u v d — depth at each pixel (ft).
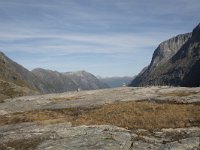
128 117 142.92
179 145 95.20
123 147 95.50
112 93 268.82
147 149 93.35
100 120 144.05
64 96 280.31
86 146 97.25
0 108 229.86
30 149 99.50
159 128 122.21
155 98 210.59
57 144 101.55
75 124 133.69
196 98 195.62
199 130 115.03
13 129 134.72
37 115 172.24
